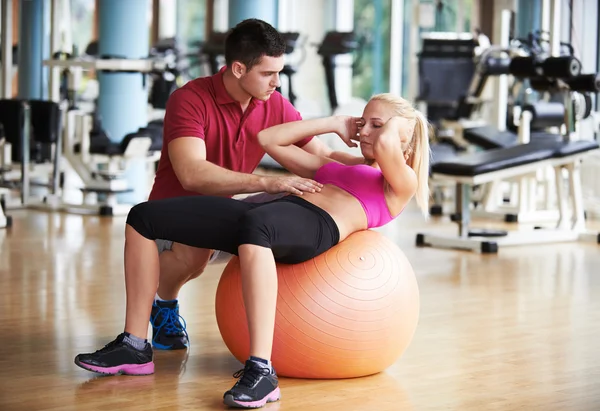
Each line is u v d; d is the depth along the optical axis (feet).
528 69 21.36
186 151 10.09
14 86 36.04
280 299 9.43
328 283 9.47
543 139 23.18
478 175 19.30
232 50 10.03
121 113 25.46
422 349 11.38
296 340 9.45
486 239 20.12
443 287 15.55
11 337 11.55
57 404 8.91
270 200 10.75
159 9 45.75
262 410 8.83
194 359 10.69
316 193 9.91
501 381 10.02
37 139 23.86
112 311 13.12
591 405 9.18
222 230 9.45
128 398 9.14
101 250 18.44
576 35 30.14
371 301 9.56
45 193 28.30
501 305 14.15
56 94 26.23
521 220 24.52
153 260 9.70
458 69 32.50
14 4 34.53
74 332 11.86
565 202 21.67
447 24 36.70
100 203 24.54
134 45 25.46
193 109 10.31
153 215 9.49
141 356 9.86
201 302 13.93
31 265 16.60
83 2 44.96
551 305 14.19
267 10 32.68
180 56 33.53
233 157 10.73
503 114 27.04
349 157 10.99
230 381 9.78
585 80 20.71
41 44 32.71
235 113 10.55
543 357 11.07
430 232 22.36
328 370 9.71
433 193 28.02
